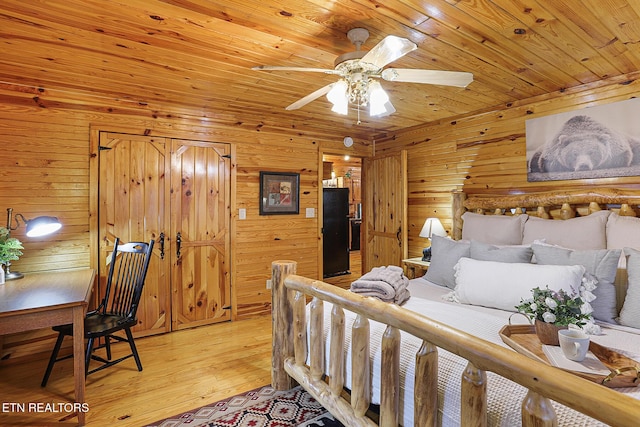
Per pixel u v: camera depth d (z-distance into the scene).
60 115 2.94
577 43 2.04
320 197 4.41
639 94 2.43
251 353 2.97
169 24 1.83
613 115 2.53
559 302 1.44
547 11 1.70
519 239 2.78
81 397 1.99
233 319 3.81
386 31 1.90
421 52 2.16
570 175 2.76
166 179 3.43
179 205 3.50
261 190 3.97
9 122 2.75
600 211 2.43
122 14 1.73
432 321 1.19
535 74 2.51
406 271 3.65
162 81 2.69
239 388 2.38
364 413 1.50
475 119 3.50
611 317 1.88
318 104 3.30
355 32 1.88
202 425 1.97
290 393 2.30
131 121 3.25
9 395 2.29
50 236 2.91
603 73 2.49
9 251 2.54
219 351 3.01
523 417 0.90
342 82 1.88
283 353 2.29
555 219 2.78
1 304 1.91
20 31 1.90
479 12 1.71
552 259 2.18
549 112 2.91
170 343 3.18
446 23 1.82
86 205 3.05
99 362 2.77
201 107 3.42
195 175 3.58
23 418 2.03
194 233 3.59
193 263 3.59
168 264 3.45
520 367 0.89
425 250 3.60
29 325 1.87
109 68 2.43
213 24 1.84
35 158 2.85
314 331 1.85
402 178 4.00
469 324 1.75
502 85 2.74
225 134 3.75
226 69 2.45
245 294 3.90
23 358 2.81
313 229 4.36
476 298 2.18
